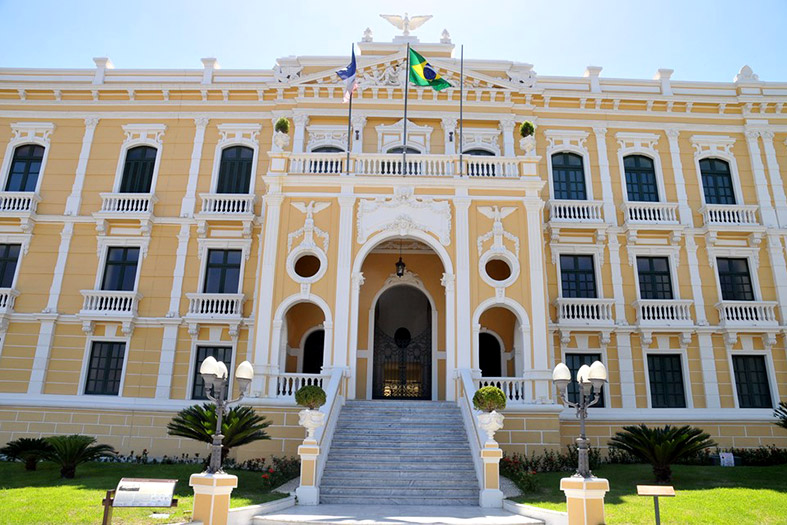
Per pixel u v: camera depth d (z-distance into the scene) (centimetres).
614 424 1969
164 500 845
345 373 1680
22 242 2136
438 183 1883
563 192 2241
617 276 2117
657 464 1423
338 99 2275
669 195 2238
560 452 1780
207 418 1338
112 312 2022
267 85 2267
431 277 2178
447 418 1575
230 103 2303
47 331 2038
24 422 1955
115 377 2012
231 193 2202
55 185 2214
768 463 1842
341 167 1948
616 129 2308
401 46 2336
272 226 1844
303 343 2114
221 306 2050
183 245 2128
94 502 1097
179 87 2280
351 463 1375
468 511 1159
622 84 2355
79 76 2322
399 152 2252
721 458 1786
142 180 2241
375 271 2178
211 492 948
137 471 1485
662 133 2312
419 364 2145
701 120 2328
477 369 1716
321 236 1836
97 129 2286
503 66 2327
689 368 2038
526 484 1315
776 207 2217
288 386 1691
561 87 2338
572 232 2152
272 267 1800
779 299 2102
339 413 1588
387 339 2167
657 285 2141
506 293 1789
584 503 982
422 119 2277
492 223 1856
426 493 1292
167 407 1950
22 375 2005
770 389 2033
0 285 2108
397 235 1834
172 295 2073
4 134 2273
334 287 1783
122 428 1944
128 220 2138
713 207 2183
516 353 1928
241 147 2283
